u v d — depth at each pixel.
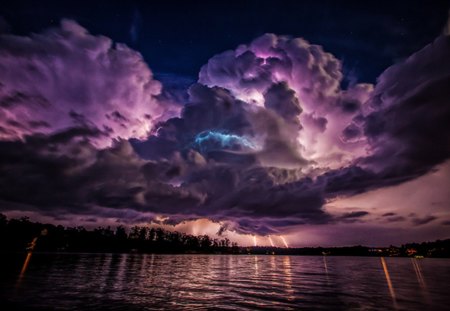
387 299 30.98
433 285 44.34
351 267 104.44
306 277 59.59
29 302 25.66
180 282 45.66
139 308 24.70
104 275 52.22
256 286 42.22
